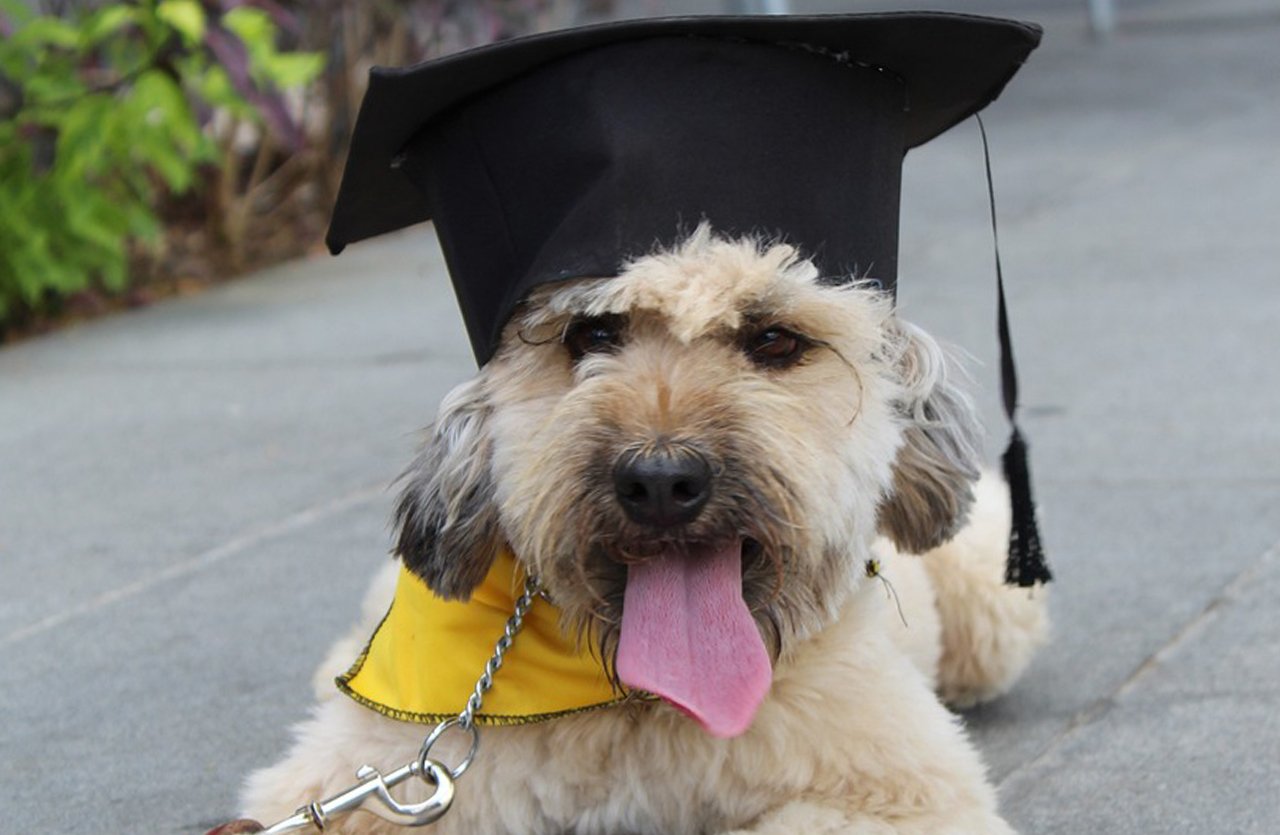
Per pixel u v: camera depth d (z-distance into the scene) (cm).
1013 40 400
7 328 1127
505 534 401
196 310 1166
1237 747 485
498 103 392
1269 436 787
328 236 440
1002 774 480
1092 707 526
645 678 368
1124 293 1062
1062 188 1402
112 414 922
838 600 404
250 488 789
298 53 1309
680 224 376
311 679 571
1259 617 584
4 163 1102
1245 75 1936
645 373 381
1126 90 1891
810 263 382
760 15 377
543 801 410
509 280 392
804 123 391
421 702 407
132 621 633
